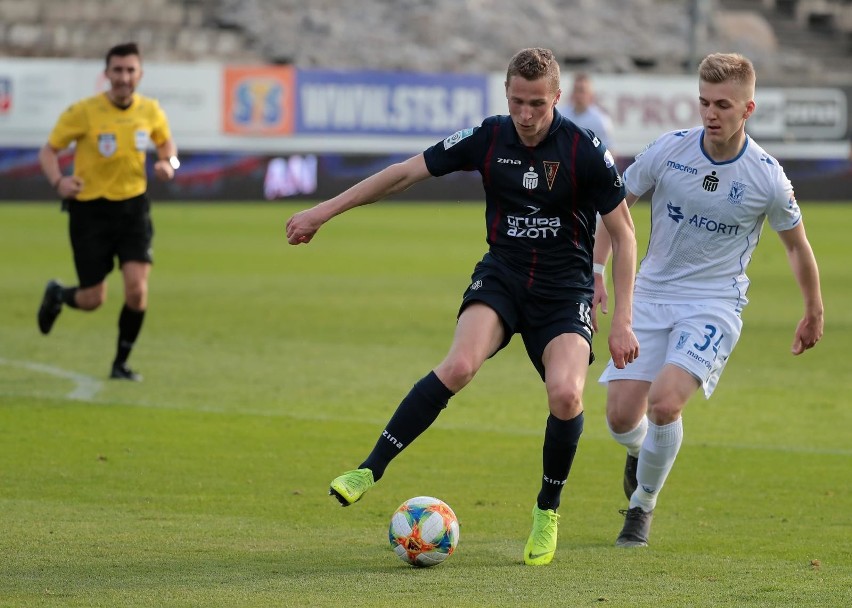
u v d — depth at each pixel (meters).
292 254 73.75
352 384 35.44
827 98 117.44
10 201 101.56
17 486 23.28
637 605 16.42
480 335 18.81
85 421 29.61
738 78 19.69
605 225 19.23
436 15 138.62
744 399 34.56
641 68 139.25
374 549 19.41
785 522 21.80
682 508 22.91
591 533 21.00
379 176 19.28
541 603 16.45
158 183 105.56
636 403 21.16
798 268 21.17
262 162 107.75
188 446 27.27
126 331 35.25
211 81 105.44
